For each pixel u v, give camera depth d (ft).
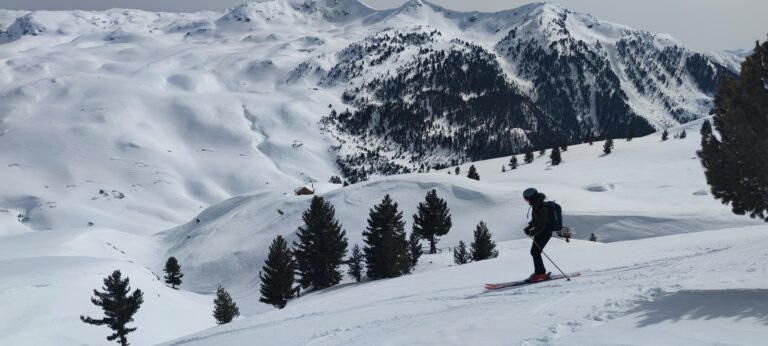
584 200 328.49
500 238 286.25
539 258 39.93
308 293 227.20
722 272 30.66
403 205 346.33
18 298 175.63
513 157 549.95
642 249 59.21
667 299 24.81
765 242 44.68
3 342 152.56
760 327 18.28
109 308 170.71
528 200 39.68
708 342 17.33
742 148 33.91
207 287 304.30
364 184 380.78
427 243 293.64
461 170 595.47
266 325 46.85
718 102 37.09
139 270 238.68
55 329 168.14
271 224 361.30
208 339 46.88
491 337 22.52
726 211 266.57
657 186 371.35
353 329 34.17
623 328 20.68
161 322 197.98
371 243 219.41
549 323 23.56
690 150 470.39
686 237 73.00
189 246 378.12
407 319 33.45
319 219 232.12
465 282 51.03
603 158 496.23
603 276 38.01
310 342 32.48
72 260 233.76
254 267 312.71
